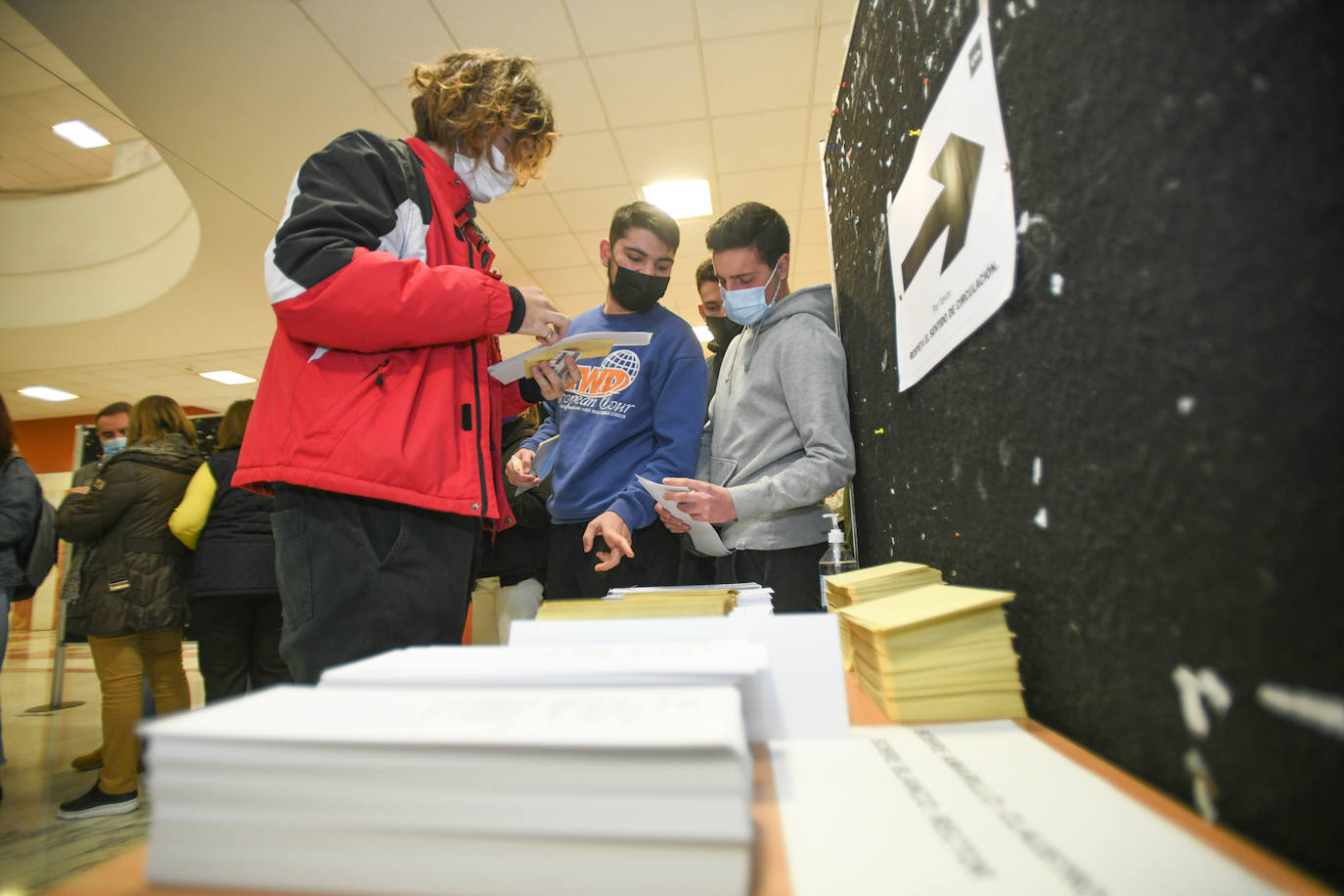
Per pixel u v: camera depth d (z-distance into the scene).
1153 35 0.34
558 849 0.24
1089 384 0.42
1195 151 0.31
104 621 1.85
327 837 0.25
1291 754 0.27
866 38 1.05
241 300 5.23
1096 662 0.42
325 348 0.77
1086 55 0.40
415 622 0.75
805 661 0.45
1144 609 0.37
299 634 0.72
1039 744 0.41
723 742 0.23
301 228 0.73
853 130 1.19
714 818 0.23
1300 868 0.26
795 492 1.00
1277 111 0.26
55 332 5.71
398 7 2.68
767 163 3.86
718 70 3.14
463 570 0.81
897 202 0.88
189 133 3.29
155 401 2.11
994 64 0.54
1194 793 0.32
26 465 2.00
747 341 1.30
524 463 1.30
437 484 0.77
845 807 0.31
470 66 0.89
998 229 0.54
